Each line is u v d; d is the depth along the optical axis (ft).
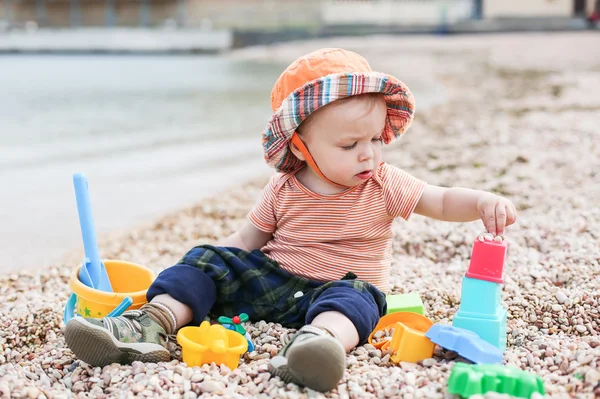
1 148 23.35
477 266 7.44
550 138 20.24
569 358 6.98
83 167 20.49
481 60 58.34
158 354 7.27
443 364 6.93
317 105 7.95
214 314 8.60
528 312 8.77
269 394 6.51
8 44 103.96
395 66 54.65
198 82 48.52
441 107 29.43
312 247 8.73
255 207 9.32
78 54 101.04
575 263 10.45
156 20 130.11
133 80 50.49
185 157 21.88
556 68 46.68
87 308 8.22
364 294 7.77
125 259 12.26
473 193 8.41
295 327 8.30
